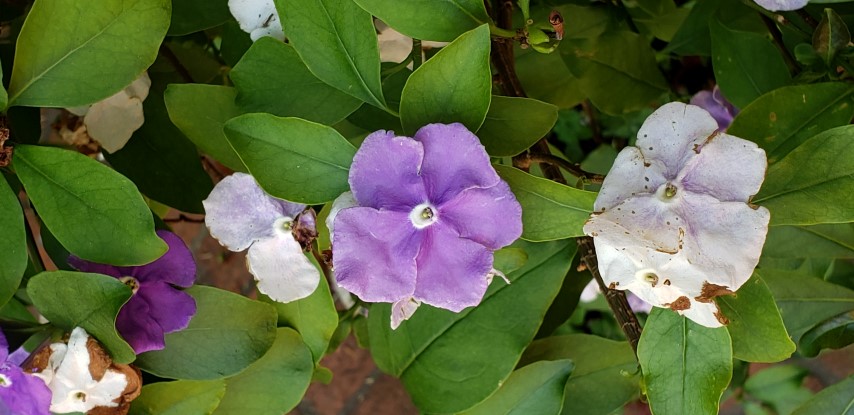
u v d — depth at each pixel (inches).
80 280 6.2
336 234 5.6
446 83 5.7
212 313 7.4
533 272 8.2
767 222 5.6
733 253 5.6
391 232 5.7
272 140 5.9
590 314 16.1
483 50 5.5
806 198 6.0
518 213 5.6
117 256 6.2
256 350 7.4
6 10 8.3
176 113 6.8
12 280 6.2
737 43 7.5
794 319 8.3
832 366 15.7
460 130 5.5
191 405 7.5
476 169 5.6
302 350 7.9
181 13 7.7
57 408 6.6
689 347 6.4
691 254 5.7
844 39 6.7
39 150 6.2
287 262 6.8
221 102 6.9
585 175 6.9
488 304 8.3
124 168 8.2
